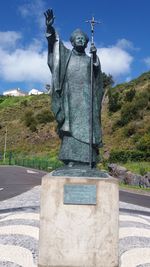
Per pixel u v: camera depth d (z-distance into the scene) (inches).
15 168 2192.4
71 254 344.8
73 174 360.2
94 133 384.8
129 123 2532.0
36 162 2282.2
